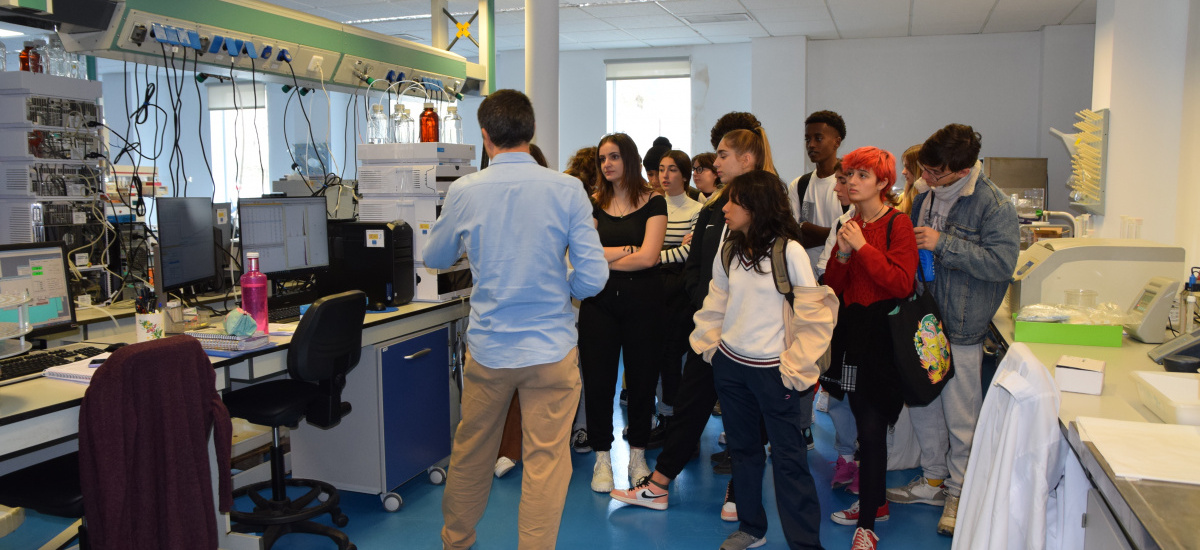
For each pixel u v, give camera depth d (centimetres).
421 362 296
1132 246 257
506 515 274
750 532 238
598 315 282
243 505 279
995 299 240
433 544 253
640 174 278
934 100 816
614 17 719
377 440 277
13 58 491
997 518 151
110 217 314
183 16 293
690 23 746
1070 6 668
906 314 217
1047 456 149
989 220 234
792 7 674
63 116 278
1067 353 223
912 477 310
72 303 238
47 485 188
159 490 176
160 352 173
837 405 291
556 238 197
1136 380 175
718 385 224
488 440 211
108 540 166
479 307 200
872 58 827
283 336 251
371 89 413
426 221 307
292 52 346
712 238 241
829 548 247
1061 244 275
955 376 245
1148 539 110
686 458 272
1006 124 799
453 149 320
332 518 263
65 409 181
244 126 991
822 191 295
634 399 288
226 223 307
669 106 903
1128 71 416
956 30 777
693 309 318
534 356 194
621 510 279
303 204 302
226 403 240
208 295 303
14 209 273
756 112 830
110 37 274
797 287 208
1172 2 389
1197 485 117
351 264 301
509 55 923
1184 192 373
